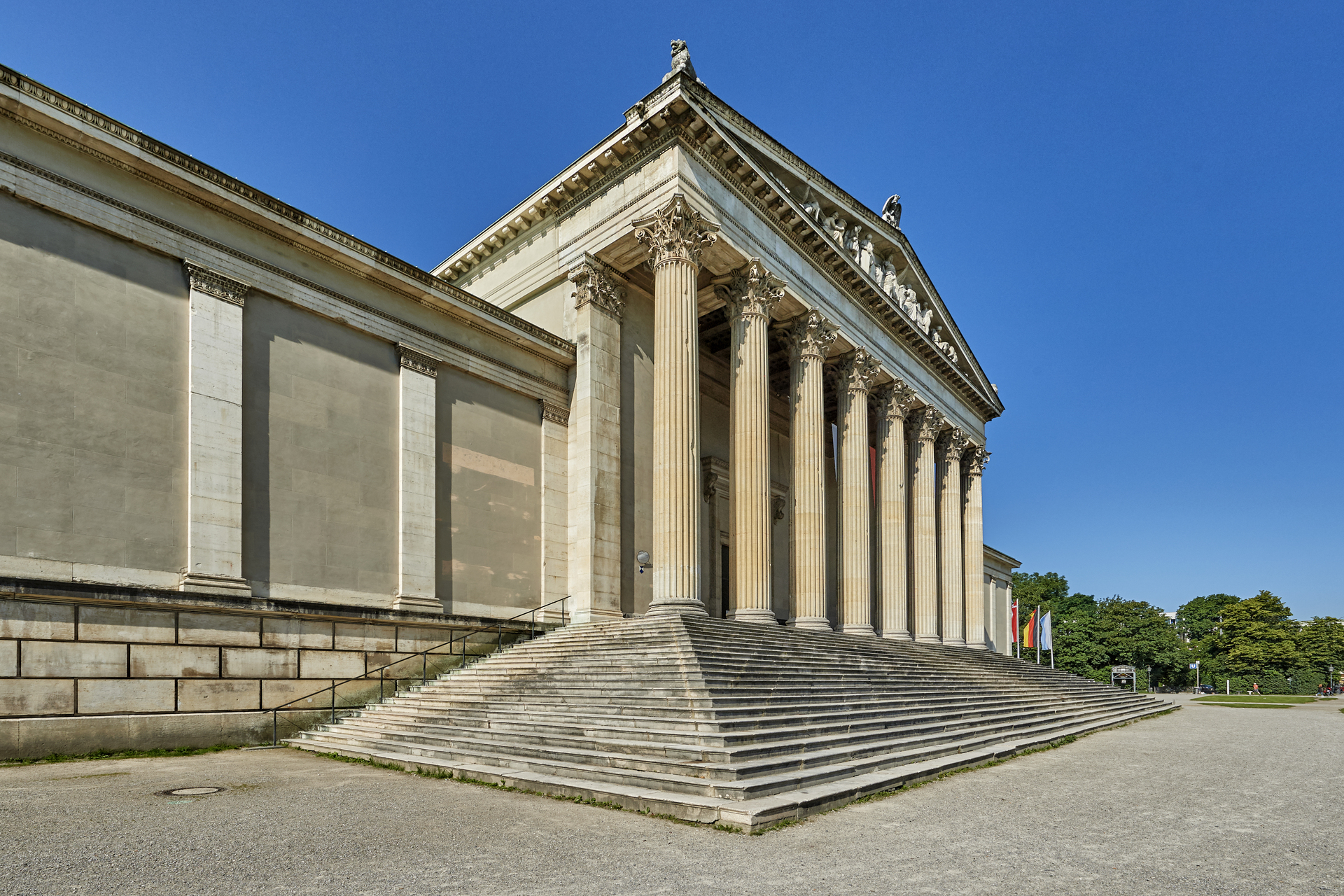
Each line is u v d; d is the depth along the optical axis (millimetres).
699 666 17969
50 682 16922
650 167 29203
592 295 30719
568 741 15641
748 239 31516
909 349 44719
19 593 16500
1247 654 114062
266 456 21797
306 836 10406
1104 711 36844
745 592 29078
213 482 20234
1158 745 25609
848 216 38719
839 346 37875
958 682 29000
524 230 34281
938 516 50062
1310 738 28891
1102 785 16547
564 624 29031
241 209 21562
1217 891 9047
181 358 20234
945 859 10109
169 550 19359
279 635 21141
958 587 49125
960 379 50250
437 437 26625
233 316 21328
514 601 28172
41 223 18141
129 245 19609
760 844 10641
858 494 37031
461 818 11703
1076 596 121625
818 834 11297
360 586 23594
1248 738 28500
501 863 9375
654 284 33625
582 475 29922
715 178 30156
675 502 26766
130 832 10391
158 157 19875
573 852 9961
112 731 17609
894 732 19016
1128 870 9844
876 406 42531
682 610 24828
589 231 31094
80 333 18469
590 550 29094
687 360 27516
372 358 25094
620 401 31359
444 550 26266
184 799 12766
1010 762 20078
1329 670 120438
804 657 23203
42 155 18234
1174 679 108250
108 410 18703
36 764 16109
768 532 29812
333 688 21984
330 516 23109
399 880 8641
